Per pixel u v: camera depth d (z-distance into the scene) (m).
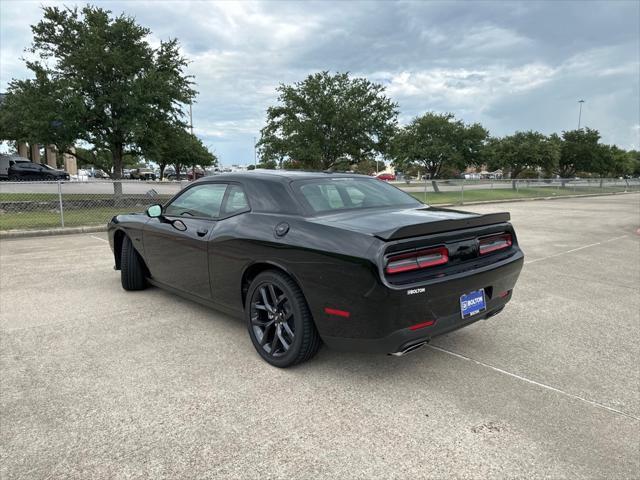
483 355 3.74
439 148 25.50
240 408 2.87
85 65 15.38
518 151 32.44
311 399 2.99
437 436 2.59
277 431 2.62
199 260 4.13
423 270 2.98
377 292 2.79
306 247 3.11
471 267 3.21
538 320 4.66
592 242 10.10
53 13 15.93
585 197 31.89
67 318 4.50
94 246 8.83
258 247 3.46
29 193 14.52
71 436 2.56
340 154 20.91
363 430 2.64
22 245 8.95
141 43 16.64
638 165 75.44
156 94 16.02
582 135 41.75
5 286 5.70
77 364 3.47
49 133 15.51
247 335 4.10
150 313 4.67
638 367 3.54
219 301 4.05
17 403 2.90
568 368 3.51
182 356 3.63
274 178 3.83
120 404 2.90
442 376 3.35
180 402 2.93
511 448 2.48
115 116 16.34
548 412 2.86
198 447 2.47
